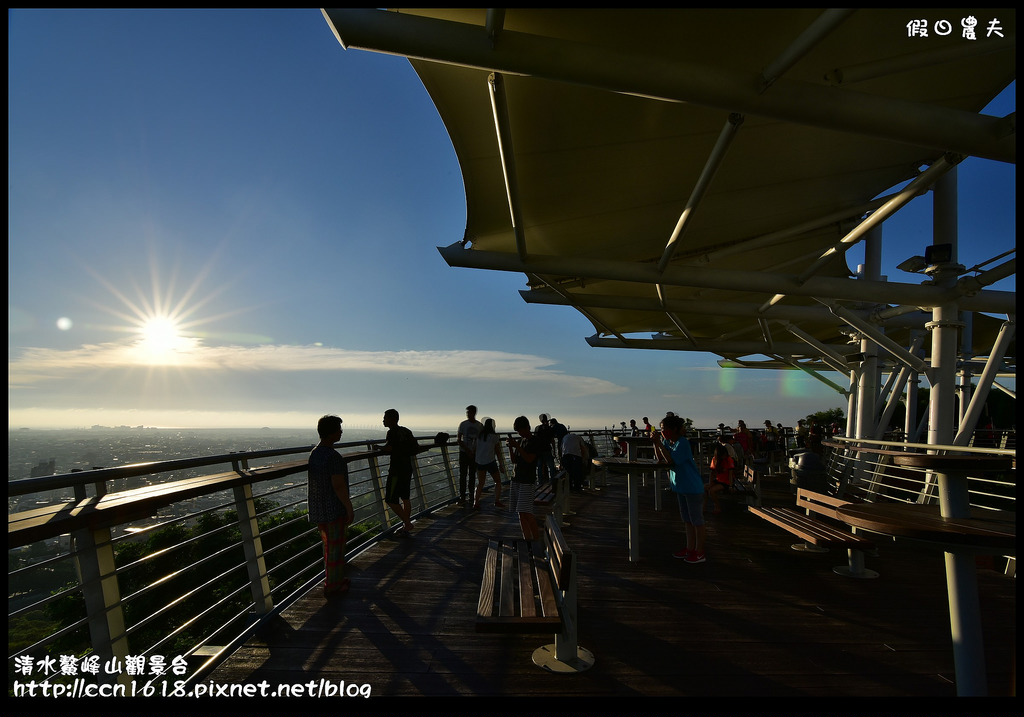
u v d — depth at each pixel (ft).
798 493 21.59
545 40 13.99
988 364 38.96
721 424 59.77
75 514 8.80
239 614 13.28
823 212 36.55
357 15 13.33
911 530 8.15
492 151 22.63
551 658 11.96
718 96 14.90
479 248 33.24
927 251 33.86
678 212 31.37
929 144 15.85
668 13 15.87
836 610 15.37
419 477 31.04
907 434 69.15
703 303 42.75
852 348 63.10
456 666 11.61
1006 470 7.93
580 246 34.71
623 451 44.04
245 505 14.51
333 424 16.76
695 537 20.89
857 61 19.30
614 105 20.06
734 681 11.05
